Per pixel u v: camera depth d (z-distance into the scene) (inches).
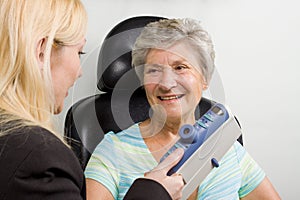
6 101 25.2
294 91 63.2
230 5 60.3
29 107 26.0
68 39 27.2
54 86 28.2
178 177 30.3
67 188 23.3
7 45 25.3
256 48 61.7
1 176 22.4
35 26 25.5
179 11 59.7
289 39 61.9
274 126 64.0
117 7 58.7
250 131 63.9
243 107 63.2
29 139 23.3
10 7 25.1
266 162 64.8
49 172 22.9
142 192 28.1
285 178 65.3
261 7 60.8
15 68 25.3
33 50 25.4
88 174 37.1
